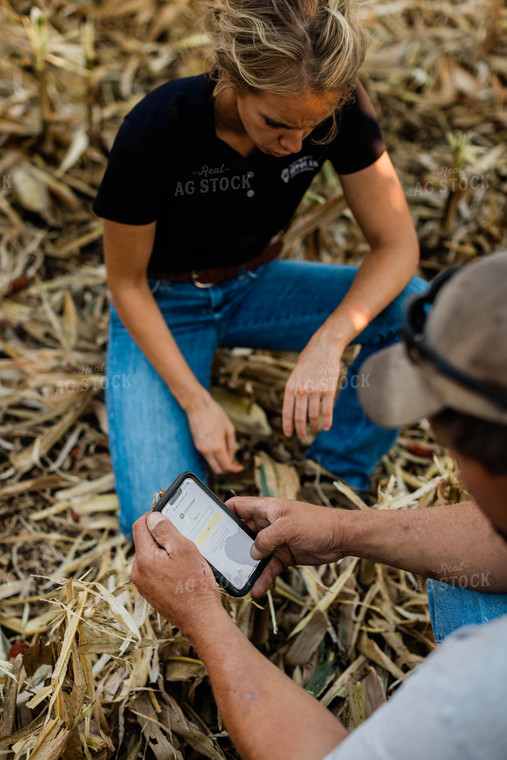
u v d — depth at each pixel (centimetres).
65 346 221
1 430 203
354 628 157
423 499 168
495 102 317
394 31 337
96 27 324
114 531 186
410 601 162
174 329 177
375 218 163
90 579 171
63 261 251
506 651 70
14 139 271
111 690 144
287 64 116
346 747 77
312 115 125
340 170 161
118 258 154
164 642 140
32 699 126
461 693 70
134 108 144
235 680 96
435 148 298
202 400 164
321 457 194
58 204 262
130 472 162
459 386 68
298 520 125
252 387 213
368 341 178
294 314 184
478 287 67
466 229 267
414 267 167
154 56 321
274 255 185
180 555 111
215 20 129
